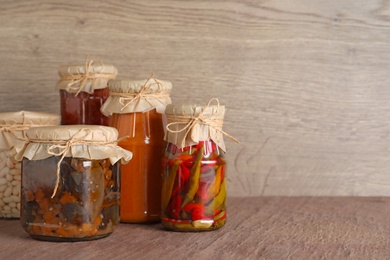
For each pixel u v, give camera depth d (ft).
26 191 3.63
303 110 4.62
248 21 4.59
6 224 4.01
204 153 3.77
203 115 3.73
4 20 4.58
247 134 4.62
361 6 4.59
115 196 3.72
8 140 4.00
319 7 4.59
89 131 3.58
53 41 4.59
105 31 4.59
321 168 4.64
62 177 3.58
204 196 3.78
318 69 4.61
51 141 3.56
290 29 4.59
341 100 4.61
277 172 4.63
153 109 3.94
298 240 3.68
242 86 4.60
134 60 4.60
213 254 3.47
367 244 3.63
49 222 3.59
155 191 3.96
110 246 3.59
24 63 4.59
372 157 4.63
